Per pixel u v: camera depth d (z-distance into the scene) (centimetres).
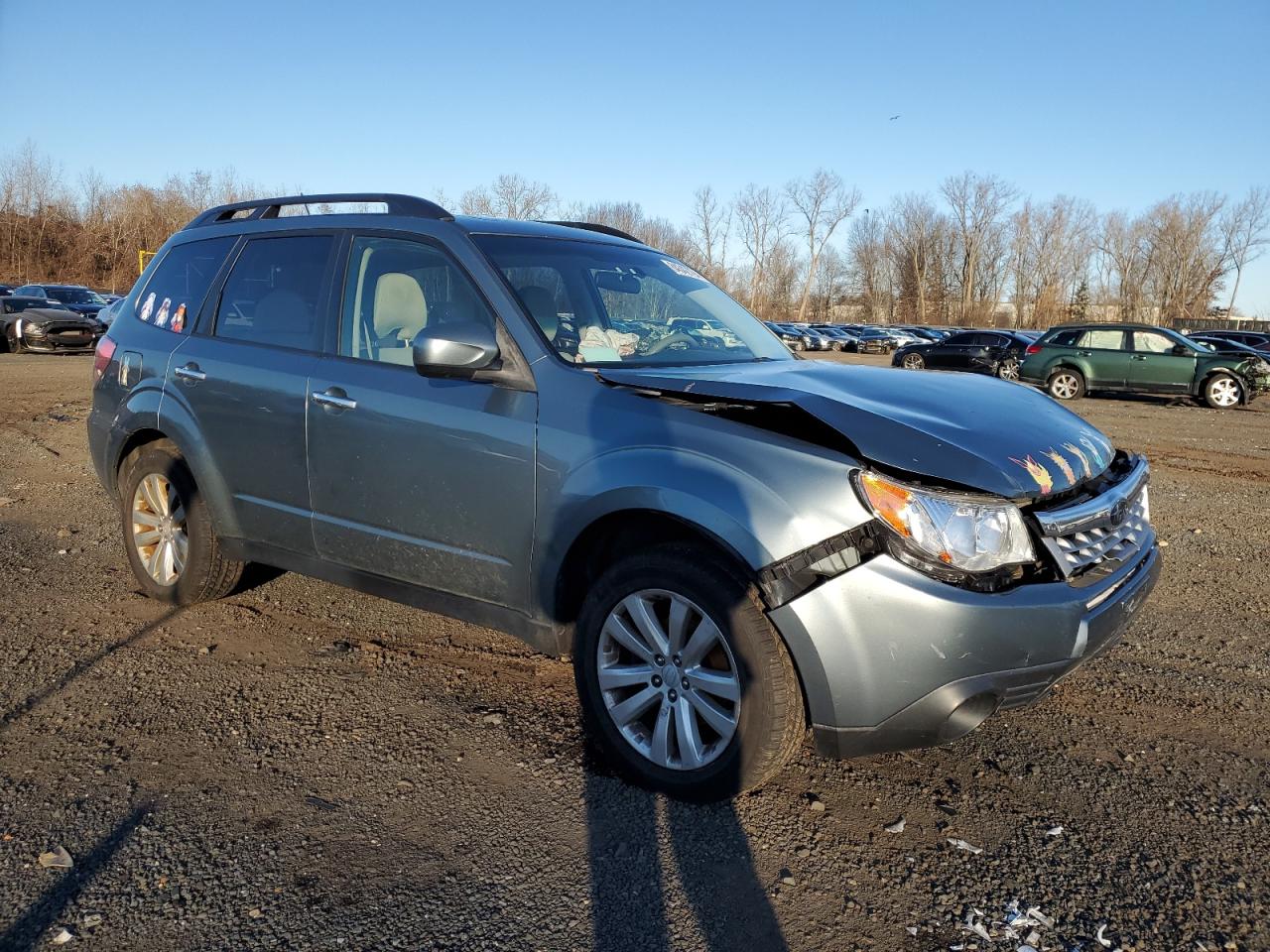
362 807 271
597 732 292
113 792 276
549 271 348
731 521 253
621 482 273
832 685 246
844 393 289
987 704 251
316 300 374
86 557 518
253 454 377
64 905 225
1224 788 290
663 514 271
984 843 259
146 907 225
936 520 241
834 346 4691
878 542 243
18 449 872
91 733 313
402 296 349
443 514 320
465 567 318
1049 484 261
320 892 232
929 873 245
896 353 2716
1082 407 1714
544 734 319
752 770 260
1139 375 1803
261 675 362
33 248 6544
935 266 8769
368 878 238
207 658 378
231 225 427
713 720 266
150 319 443
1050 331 1947
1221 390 1731
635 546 298
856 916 227
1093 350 1855
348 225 376
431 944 214
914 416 272
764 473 255
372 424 335
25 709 330
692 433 271
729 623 258
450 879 239
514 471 300
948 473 246
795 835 261
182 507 422
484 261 331
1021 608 244
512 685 358
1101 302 8375
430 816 267
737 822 267
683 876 242
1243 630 435
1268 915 228
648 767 280
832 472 249
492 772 293
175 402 405
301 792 279
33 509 634
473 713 333
